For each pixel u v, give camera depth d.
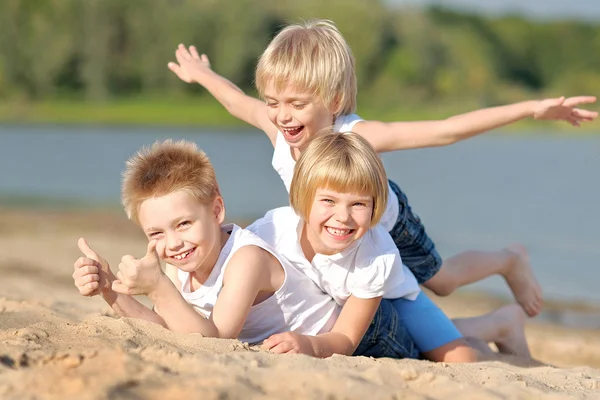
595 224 18.23
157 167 3.51
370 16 61.28
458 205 21.62
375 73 63.22
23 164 31.14
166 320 3.38
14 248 12.21
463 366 3.56
